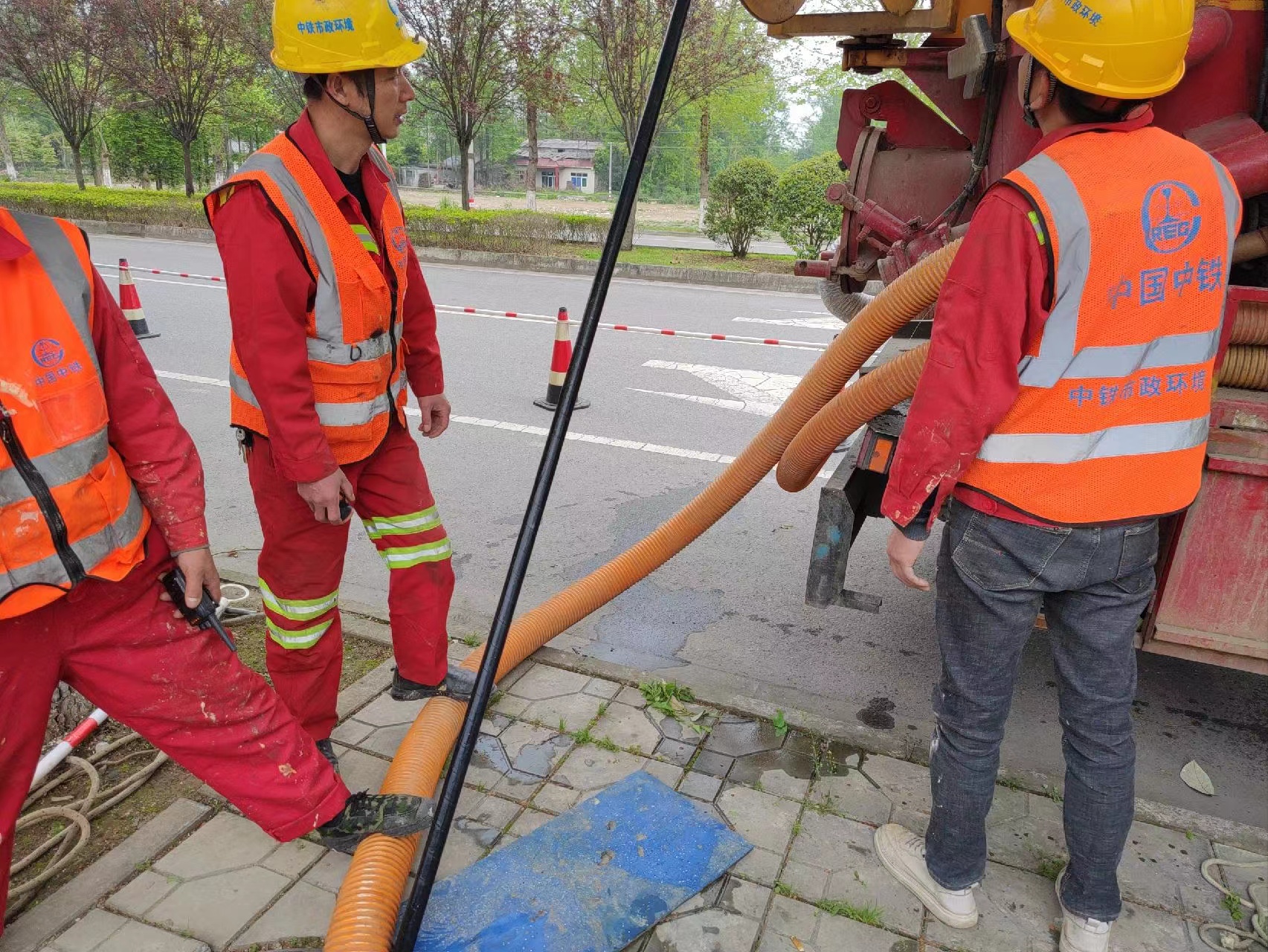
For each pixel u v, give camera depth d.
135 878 2.16
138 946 1.98
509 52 18.14
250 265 1.94
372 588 3.89
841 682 3.30
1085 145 1.65
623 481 5.14
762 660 3.43
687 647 3.51
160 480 1.68
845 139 4.66
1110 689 1.89
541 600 3.80
